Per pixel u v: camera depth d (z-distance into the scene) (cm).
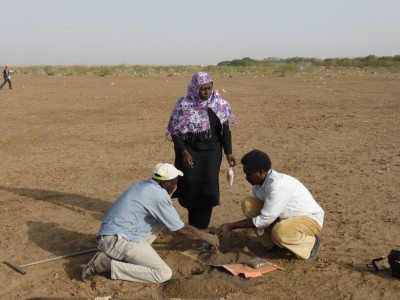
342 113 1786
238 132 1433
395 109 1872
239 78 4122
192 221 665
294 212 568
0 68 6300
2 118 1733
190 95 626
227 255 588
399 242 635
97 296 504
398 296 499
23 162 1093
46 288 524
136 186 543
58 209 780
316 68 5516
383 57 6831
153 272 525
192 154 626
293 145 1236
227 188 883
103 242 532
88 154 1167
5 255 607
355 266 566
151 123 1614
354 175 952
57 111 1928
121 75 4850
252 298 497
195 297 501
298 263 576
